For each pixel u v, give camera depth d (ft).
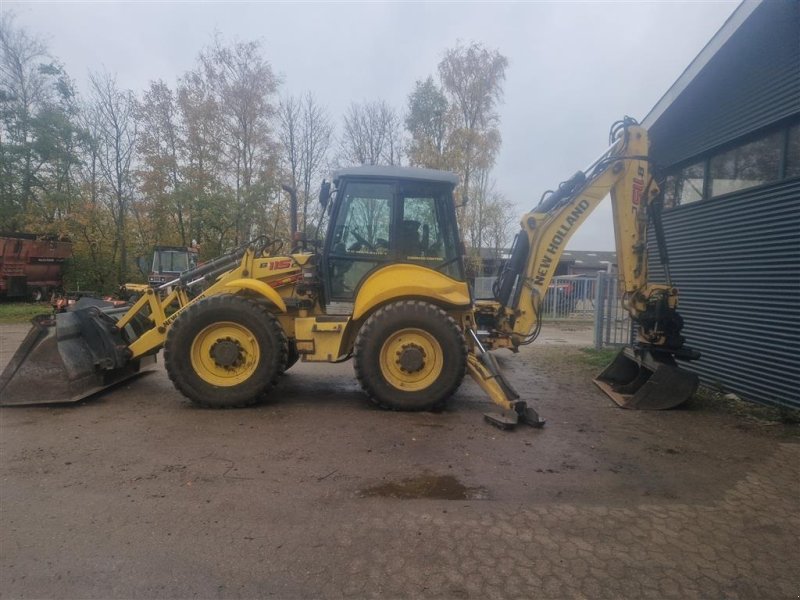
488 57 81.56
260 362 18.26
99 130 76.43
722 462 13.96
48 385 18.13
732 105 22.80
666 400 19.38
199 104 73.72
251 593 8.07
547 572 8.74
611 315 36.29
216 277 21.67
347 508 10.93
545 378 25.50
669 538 9.90
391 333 17.99
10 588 8.08
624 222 20.48
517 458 13.98
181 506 10.91
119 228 77.97
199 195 69.56
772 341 20.04
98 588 8.13
